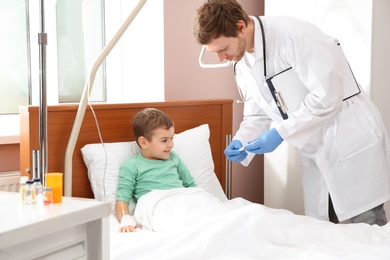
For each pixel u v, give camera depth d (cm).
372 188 195
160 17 252
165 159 202
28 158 184
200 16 178
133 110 213
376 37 221
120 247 147
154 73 257
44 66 146
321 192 210
